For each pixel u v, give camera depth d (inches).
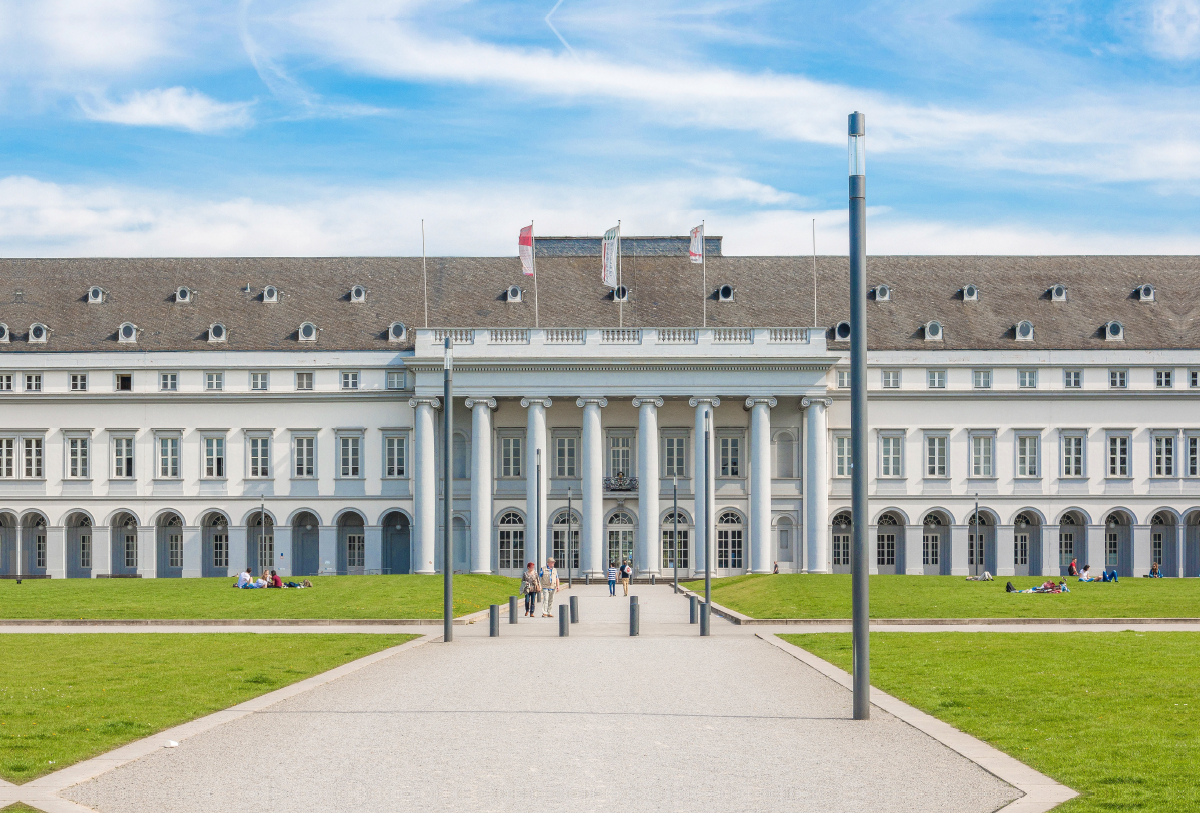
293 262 4097.0
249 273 4047.7
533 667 1302.9
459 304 3939.5
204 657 1390.3
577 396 3688.5
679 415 3846.0
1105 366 3796.8
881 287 3939.5
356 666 1301.7
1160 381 3799.2
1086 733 858.1
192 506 3801.7
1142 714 936.9
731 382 3676.2
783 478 3801.7
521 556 3801.7
